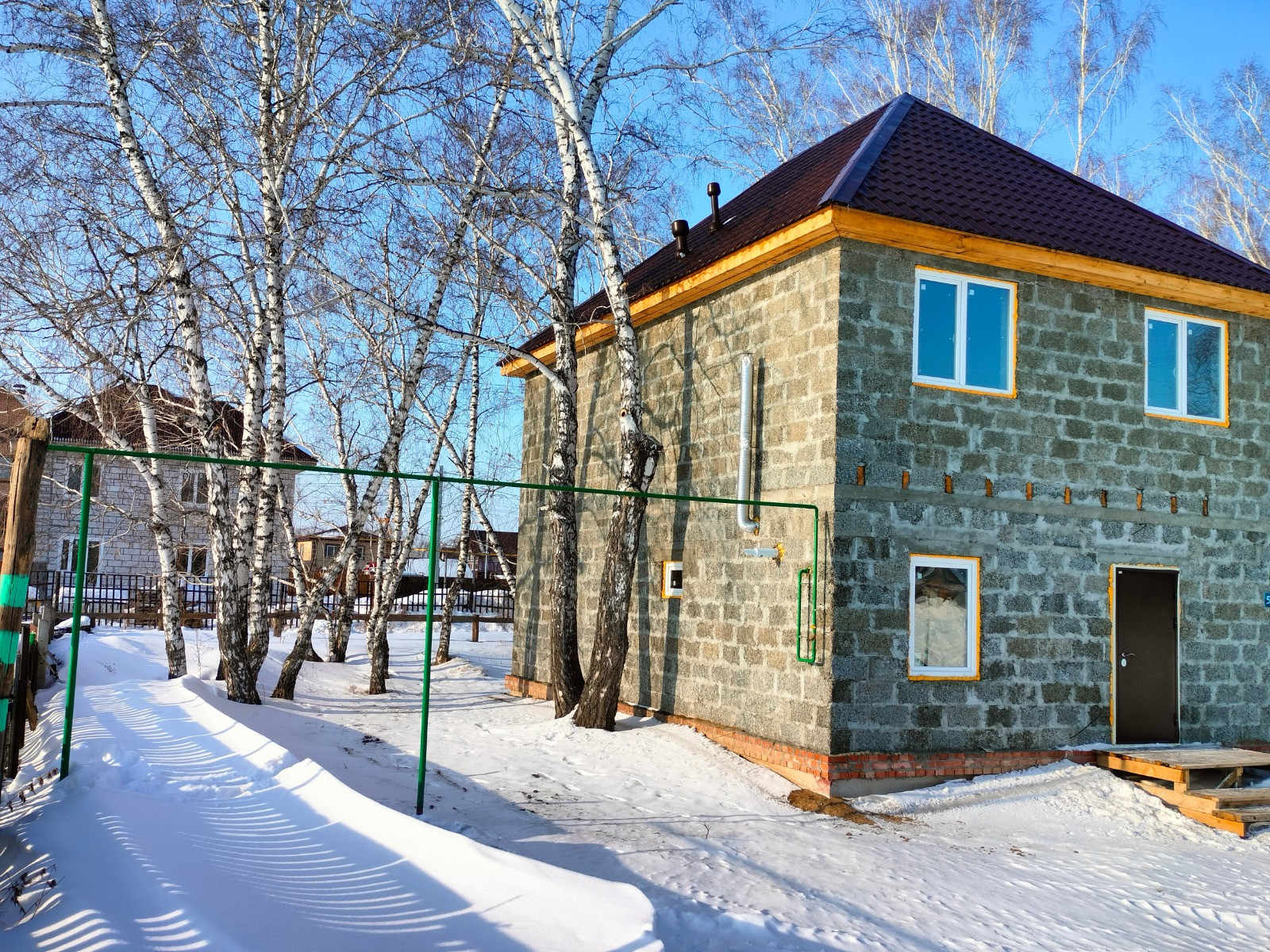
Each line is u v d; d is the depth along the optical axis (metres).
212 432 15.05
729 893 6.95
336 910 5.73
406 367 18.91
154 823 7.11
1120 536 12.09
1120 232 12.95
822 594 10.69
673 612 13.80
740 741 11.89
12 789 8.38
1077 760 11.48
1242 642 12.77
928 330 11.34
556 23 13.99
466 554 27.23
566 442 14.39
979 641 11.18
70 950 4.83
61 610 26.00
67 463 30.03
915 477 11.05
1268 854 9.66
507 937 5.36
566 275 14.84
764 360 12.09
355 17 13.66
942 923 6.90
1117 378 12.28
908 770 10.61
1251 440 13.12
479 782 10.21
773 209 13.26
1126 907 7.73
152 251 13.73
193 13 14.00
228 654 14.68
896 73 28.30
